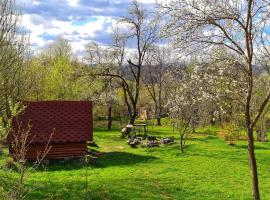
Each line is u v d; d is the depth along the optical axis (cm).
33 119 3534
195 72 1612
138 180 2623
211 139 5141
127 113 8781
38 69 5366
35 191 2152
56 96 5856
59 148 3459
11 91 2705
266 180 2831
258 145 4672
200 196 2300
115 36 6312
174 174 2903
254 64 1531
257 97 2569
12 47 2759
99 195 2150
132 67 6397
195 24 1495
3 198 1288
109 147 4506
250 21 1476
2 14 2592
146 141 4775
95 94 6631
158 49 6906
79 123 3591
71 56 8319
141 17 6156
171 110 4353
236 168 3200
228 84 1569
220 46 1558
